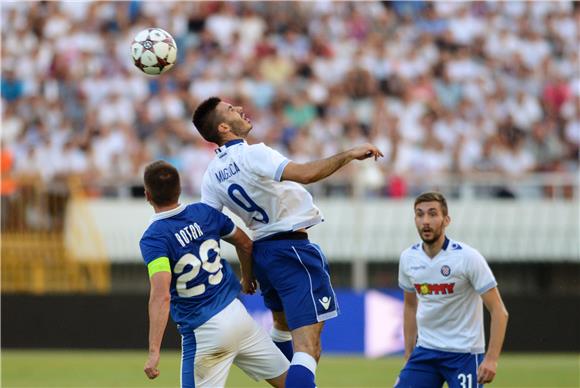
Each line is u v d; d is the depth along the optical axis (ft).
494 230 166.40
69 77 215.51
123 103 210.18
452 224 166.81
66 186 168.55
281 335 85.46
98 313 165.48
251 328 78.23
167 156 199.00
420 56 220.43
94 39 222.48
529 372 137.39
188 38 225.15
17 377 131.95
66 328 165.68
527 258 165.99
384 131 203.21
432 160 199.11
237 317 77.10
